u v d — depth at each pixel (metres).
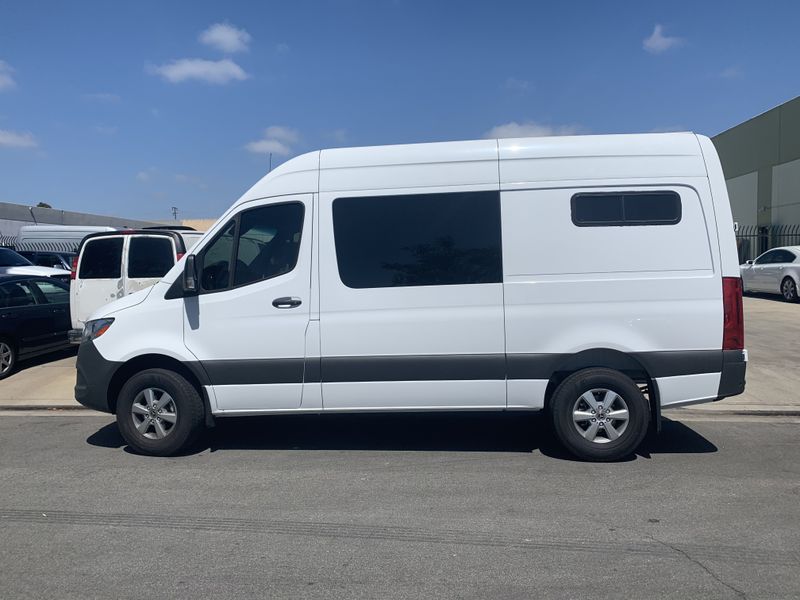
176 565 4.03
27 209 35.31
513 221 5.86
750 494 5.15
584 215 5.82
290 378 6.03
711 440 6.68
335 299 5.96
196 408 6.18
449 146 6.01
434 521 4.67
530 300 5.83
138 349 6.14
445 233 5.92
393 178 6.00
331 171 6.07
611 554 4.13
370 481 5.52
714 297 5.73
